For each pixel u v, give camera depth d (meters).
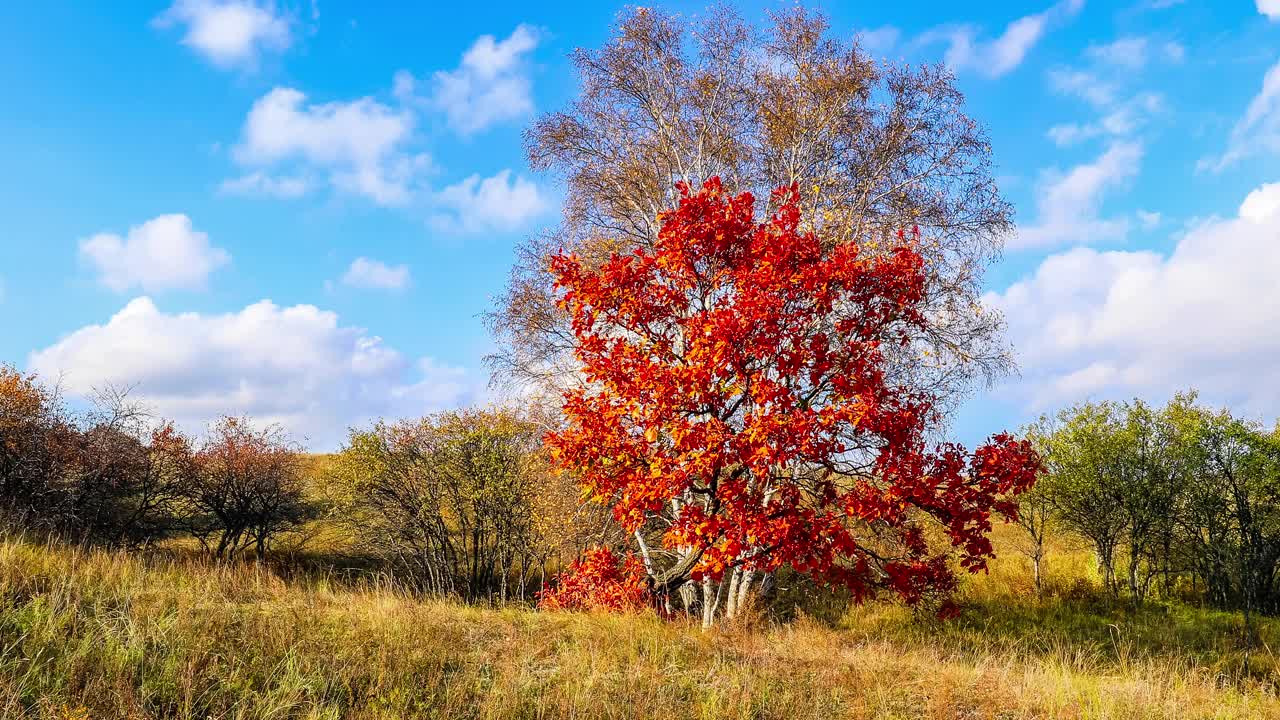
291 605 8.26
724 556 8.82
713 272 9.70
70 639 6.12
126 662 5.83
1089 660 11.54
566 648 7.87
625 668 7.45
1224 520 17.31
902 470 8.95
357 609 8.65
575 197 16.30
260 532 19.95
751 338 8.80
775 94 14.62
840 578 9.80
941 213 14.59
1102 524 17.95
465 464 18.30
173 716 5.24
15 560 8.11
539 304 16.19
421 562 18.59
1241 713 7.96
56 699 5.09
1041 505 18.55
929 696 7.41
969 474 9.37
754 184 15.09
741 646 8.70
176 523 19.91
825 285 9.16
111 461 17.16
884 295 9.59
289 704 5.49
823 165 14.74
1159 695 8.05
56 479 16.20
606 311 9.70
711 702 6.50
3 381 16.61
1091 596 17.94
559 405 16.03
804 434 8.39
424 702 6.01
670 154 15.46
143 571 9.08
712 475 9.20
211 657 6.19
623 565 12.12
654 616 9.94
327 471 19.69
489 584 17.97
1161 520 17.45
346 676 6.23
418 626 7.87
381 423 18.75
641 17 15.34
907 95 14.59
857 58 14.62
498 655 7.46
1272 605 16.62
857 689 7.43
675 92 15.52
